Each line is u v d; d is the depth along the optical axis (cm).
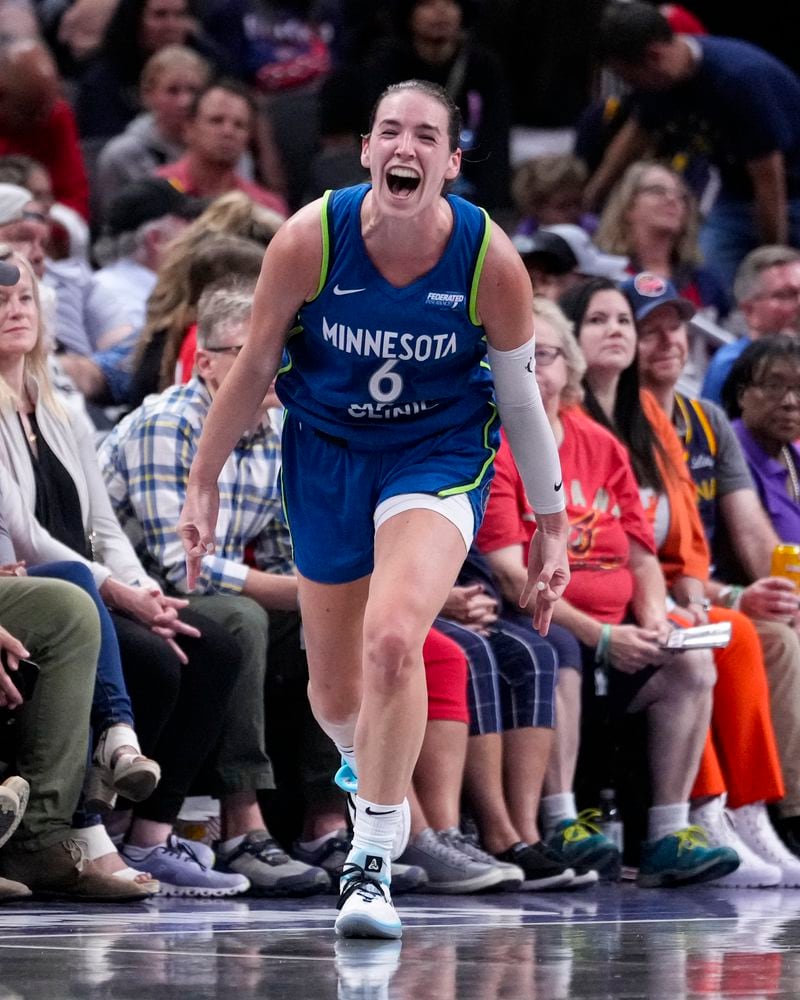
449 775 1313
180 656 1237
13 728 1150
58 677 1138
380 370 900
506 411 928
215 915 1073
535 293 1695
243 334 1319
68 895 1155
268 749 1373
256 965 799
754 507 1688
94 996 695
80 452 1302
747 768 1512
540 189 2208
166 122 2208
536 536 984
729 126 2295
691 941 945
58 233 1884
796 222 2373
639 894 1341
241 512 1352
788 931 1018
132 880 1166
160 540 1317
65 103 2188
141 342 1553
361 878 919
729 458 1692
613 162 2359
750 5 2877
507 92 2450
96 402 1695
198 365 1339
